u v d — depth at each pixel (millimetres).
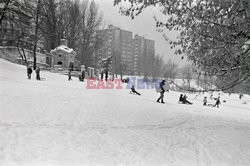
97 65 68438
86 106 12102
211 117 13789
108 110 11750
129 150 6262
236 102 42188
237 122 12906
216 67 7438
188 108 17781
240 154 6785
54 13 48562
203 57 7328
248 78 7570
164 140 7598
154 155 6059
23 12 32875
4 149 5473
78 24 63375
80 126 8258
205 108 21594
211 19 6594
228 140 8289
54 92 15633
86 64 63594
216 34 6574
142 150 6375
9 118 8211
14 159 4965
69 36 61219
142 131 8469
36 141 6227
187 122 11172
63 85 23938
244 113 22688
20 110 9539
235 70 7410
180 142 7555
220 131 9734
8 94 12680
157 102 18641
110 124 9023
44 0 41438
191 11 6801
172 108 15758
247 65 6977
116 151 6078
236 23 6281
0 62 37250
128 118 10492
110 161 5340
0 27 32781
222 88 8227
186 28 6973
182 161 5824
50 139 6508
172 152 6453
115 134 7680
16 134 6613
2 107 9609
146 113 12180
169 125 10031
